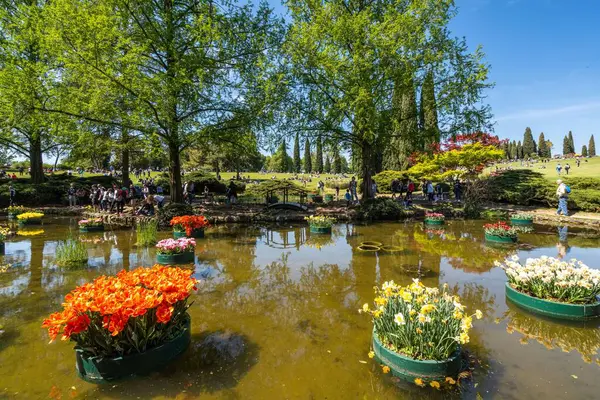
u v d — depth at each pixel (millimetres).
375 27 12953
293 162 81688
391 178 25656
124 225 12258
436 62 14172
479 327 3832
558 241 8953
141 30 11633
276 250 8086
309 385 2727
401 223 12930
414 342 2893
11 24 12227
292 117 15242
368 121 13383
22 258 7199
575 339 3531
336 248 8336
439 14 14125
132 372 2828
